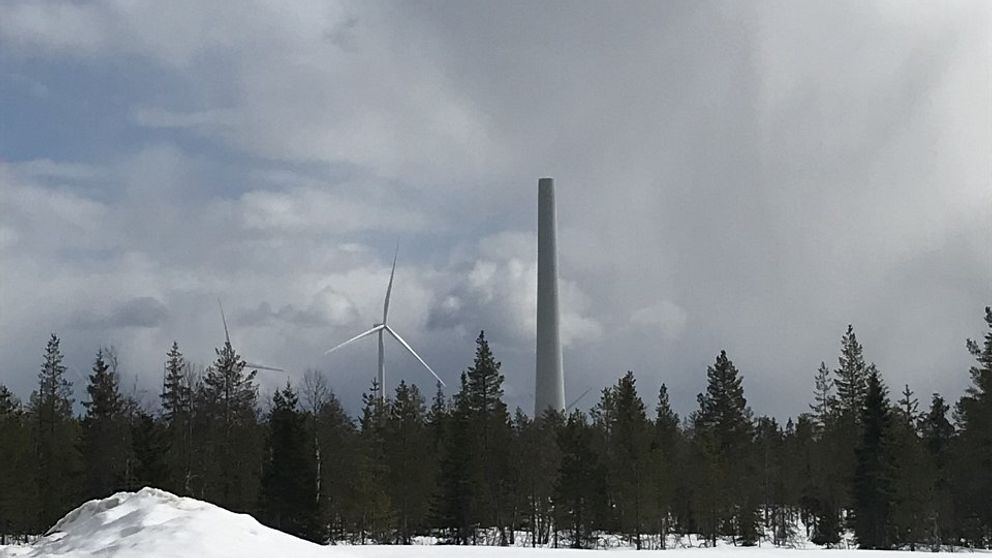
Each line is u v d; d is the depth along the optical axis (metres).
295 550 26.97
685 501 92.12
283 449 75.12
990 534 82.38
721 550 41.06
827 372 112.94
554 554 34.12
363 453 89.75
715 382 110.81
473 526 81.50
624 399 97.81
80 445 83.12
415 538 87.56
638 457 85.38
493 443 92.88
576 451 83.75
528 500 90.00
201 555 23.97
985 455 79.19
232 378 92.25
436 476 85.38
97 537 27.77
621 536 88.06
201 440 89.19
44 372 92.25
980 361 81.56
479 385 99.88
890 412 85.81
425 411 113.56
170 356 91.69
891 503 79.12
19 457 77.12
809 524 109.50
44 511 80.12
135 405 94.81
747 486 94.06
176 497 31.28
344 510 83.75
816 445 103.25
